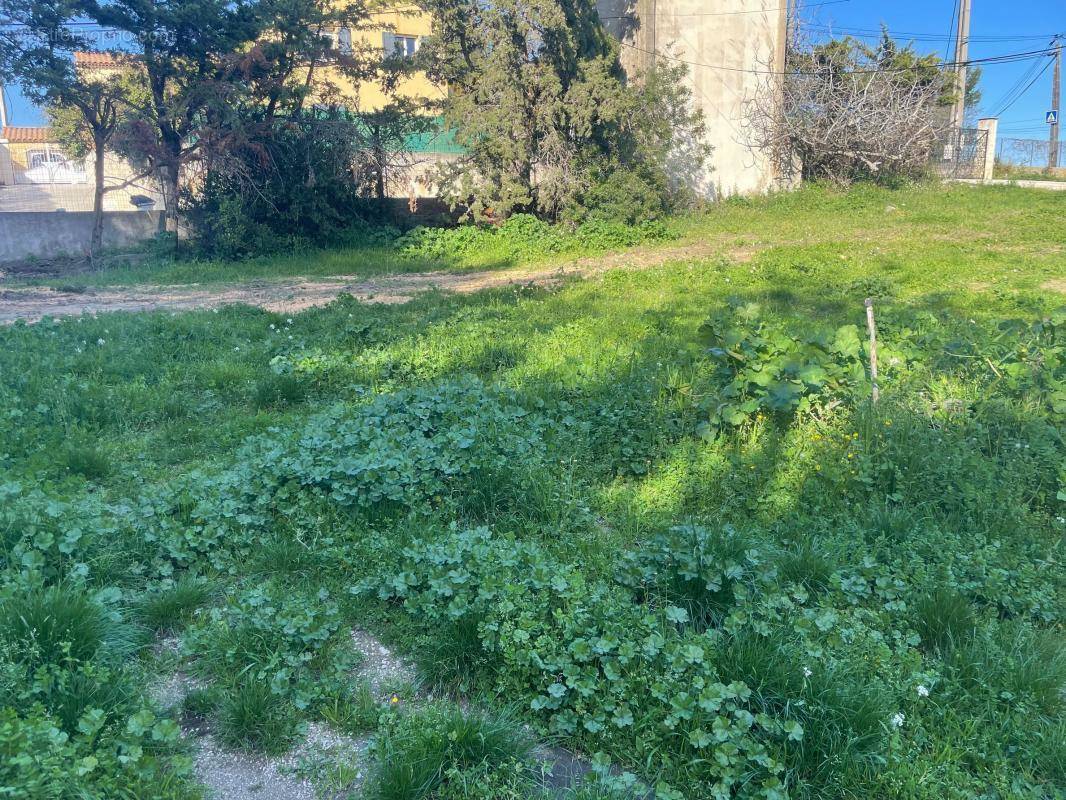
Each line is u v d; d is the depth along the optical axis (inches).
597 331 391.9
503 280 608.1
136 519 186.5
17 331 379.2
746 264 585.9
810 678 133.6
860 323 383.2
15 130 1166.3
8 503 179.3
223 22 711.7
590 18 789.9
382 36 1123.3
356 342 379.9
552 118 753.6
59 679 128.8
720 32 918.4
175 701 140.4
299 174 775.7
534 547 175.0
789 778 123.0
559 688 135.6
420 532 187.5
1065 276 510.9
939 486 213.8
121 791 113.7
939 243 634.2
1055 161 1364.4
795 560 173.9
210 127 716.0
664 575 163.6
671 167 919.7
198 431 267.7
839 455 227.5
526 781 124.4
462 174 786.2
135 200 910.4
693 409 261.9
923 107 1000.9
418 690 145.8
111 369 326.0
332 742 133.3
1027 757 128.3
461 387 279.0
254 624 151.2
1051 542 193.2
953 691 140.1
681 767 125.3
